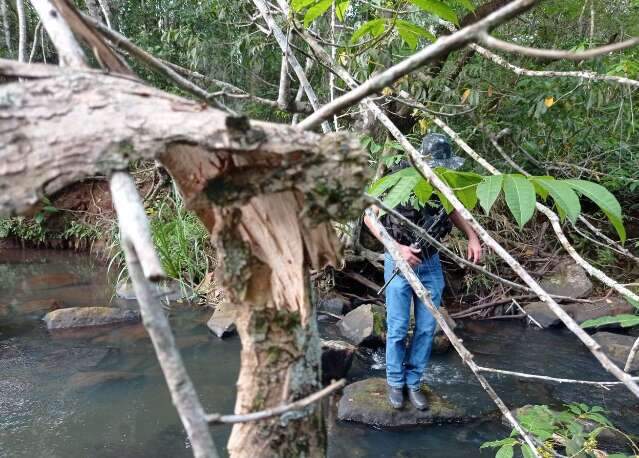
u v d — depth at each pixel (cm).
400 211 262
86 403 291
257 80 512
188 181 73
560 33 449
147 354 356
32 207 56
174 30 495
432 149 261
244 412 78
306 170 68
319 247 80
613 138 499
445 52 63
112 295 493
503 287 479
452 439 270
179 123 61
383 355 382
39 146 57
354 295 487
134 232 47
